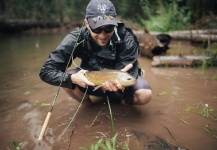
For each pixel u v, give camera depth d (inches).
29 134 49.3
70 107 61.6
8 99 68.4
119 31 52.8
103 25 46.8
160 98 65.3
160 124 51.5
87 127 50.9
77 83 49.9
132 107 60.4
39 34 219.9
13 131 50.8
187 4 168.2
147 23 174.4
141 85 54.8
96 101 64.8
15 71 97.4
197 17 165.2
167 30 157.5
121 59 53.3
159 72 88.4
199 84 74.7
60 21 256.2
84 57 55.5
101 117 55.3
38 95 70.9
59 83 51.1
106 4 49.5
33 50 141.2
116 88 46.4
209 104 60.5
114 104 62.4
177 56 96.6
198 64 93.3
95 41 52.1
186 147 42.9
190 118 53.9
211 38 119.1
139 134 46.9
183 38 129.6
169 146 42.8
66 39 53.6
